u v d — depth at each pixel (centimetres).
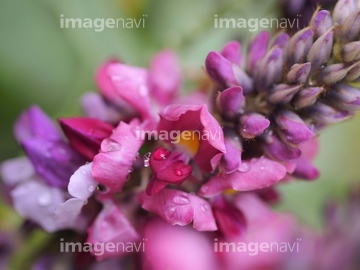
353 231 17
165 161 11
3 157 18
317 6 12
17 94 19
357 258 16
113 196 12
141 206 12
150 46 20
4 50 20
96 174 11
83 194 11
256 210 13
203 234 12
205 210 11
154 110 12
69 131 11
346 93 11
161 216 11
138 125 11
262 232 16
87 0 20
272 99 11
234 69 11
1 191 15
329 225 17
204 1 20
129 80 12
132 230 12
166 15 20
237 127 11
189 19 21
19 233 14
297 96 11
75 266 13
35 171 13
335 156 21
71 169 12
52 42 20
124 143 11
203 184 11
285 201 19
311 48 11
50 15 20
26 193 13
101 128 12
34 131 13
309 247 16
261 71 11
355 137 21
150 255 12
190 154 11
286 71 11
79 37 19
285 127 11
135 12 20
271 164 11
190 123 11
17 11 20
